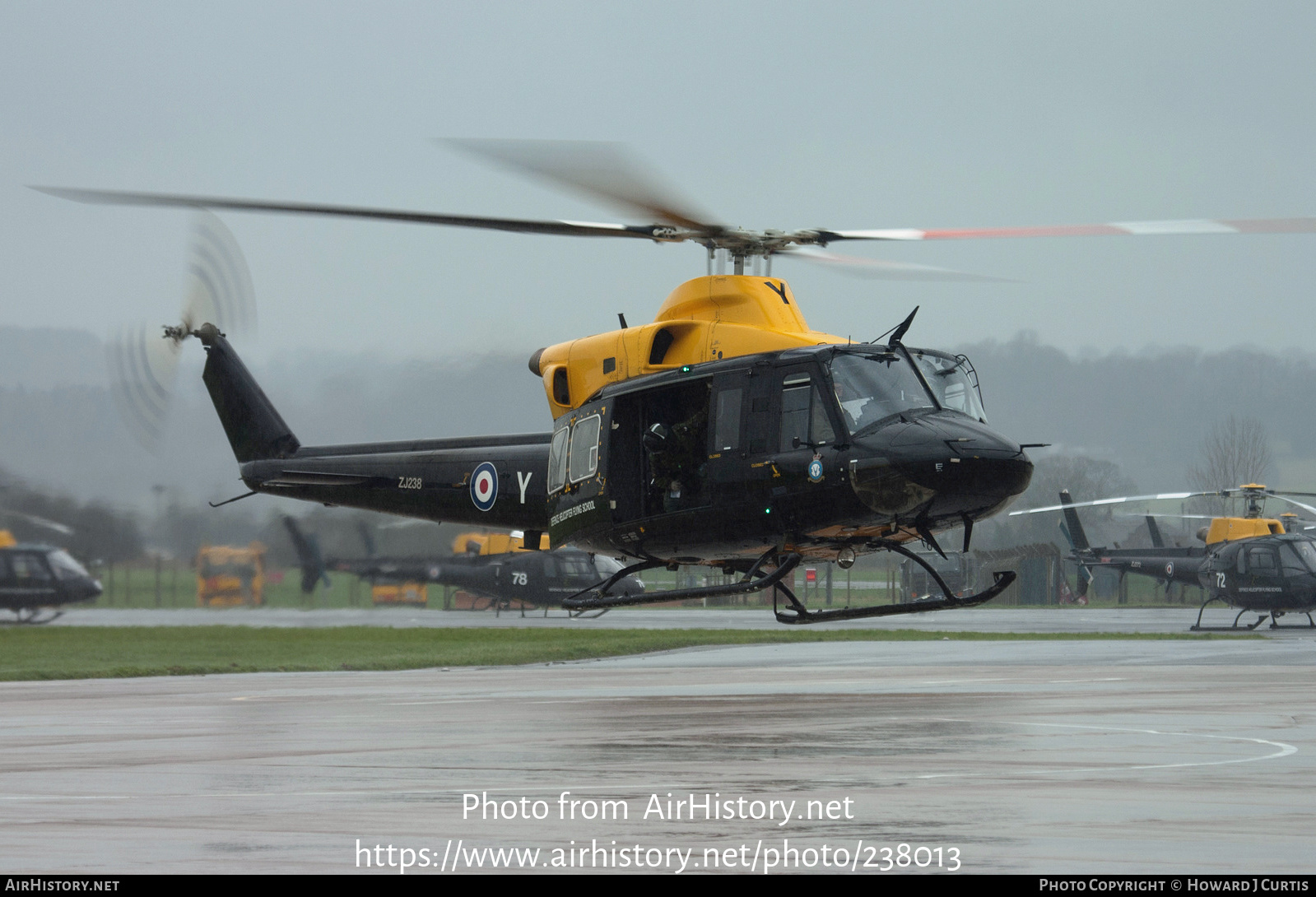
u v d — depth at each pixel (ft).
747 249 172.04
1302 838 62.75
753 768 90.12
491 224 152.15
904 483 148.36
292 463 255.91
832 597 621.31
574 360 183.52
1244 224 134.72
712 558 172.45
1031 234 148.66
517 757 97.81
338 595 534.37
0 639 373.61
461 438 223.71
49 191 129.80
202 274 284.20
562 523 183.93
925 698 161.38
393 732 119.55
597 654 293.23
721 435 162.40
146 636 387.55
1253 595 408.67
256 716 141.18
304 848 61.46
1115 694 166.81
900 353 159.84
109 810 72.95
